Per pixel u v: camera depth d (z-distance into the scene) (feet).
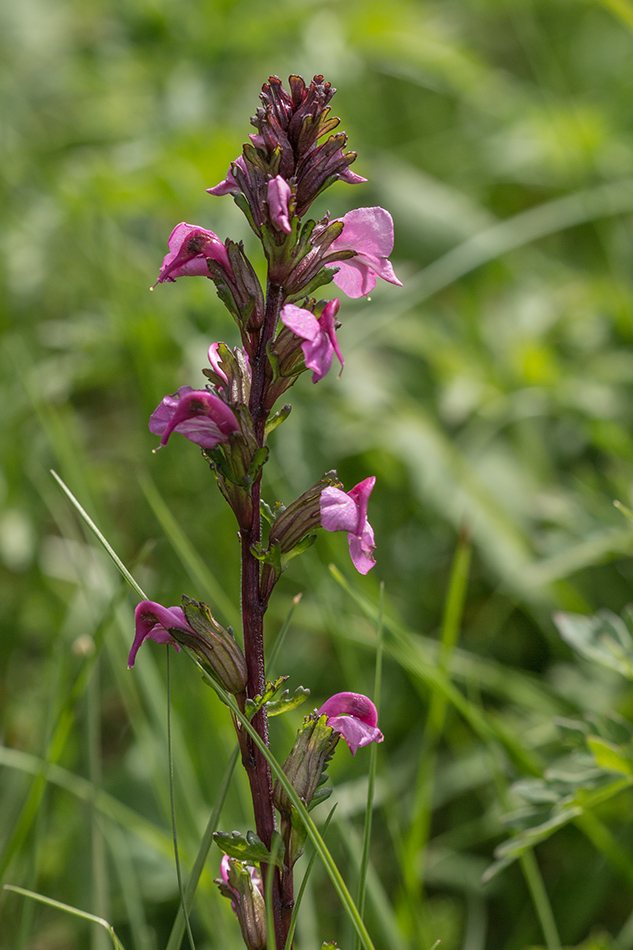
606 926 15.58
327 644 19.16
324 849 7.39
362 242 7.73
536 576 17.10
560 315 23.29
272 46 26.35
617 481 18.08
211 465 7.39
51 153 27.40
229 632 7.54
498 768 13.47
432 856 16.07
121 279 21.16
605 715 12.07
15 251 22.79
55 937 14.84
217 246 7.76
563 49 36.42
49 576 19.35
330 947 7.79
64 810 15.47
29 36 29.68
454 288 26.76
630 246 26.94
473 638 19.49
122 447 22.71
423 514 20.42
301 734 7.66
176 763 13.78
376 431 19.63
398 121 33.81
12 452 19.89
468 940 14.90
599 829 13.69
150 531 19.81
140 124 26.11
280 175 7.44
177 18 25.95
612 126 27.71
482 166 28.94
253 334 7.59
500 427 20.88
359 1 28.66
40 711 16.84
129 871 13.38
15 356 19.16
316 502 7.52
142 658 13.78
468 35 36.78
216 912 12.72
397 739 17.63
